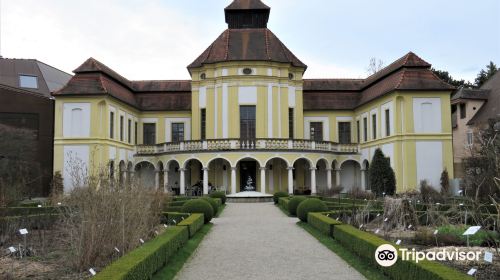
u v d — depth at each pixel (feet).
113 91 145.38
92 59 146.51
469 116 159.53
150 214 53.78
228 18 164.14
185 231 52.65
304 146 143.23
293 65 156.66
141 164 160.76
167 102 171.12
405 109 133.69
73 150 137.59
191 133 162.61
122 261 32.19
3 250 48.32
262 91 150.82
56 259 43.96
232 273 39.99
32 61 192.03
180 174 144.77
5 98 147.43
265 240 58.23
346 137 168.55
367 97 157.07
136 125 168.04
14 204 64.85
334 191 134.10
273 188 151.02
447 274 27.22
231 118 150.10
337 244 52.60
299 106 157.28
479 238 47.88
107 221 42.22
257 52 153.89
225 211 99.71
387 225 61.46
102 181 46.52
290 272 40.06
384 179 113.09
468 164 84.23
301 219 75.15
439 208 70.90
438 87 133.49
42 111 150.71
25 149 131.23
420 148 133.18
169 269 40.32
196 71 158.40
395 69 142.41
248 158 140.77
